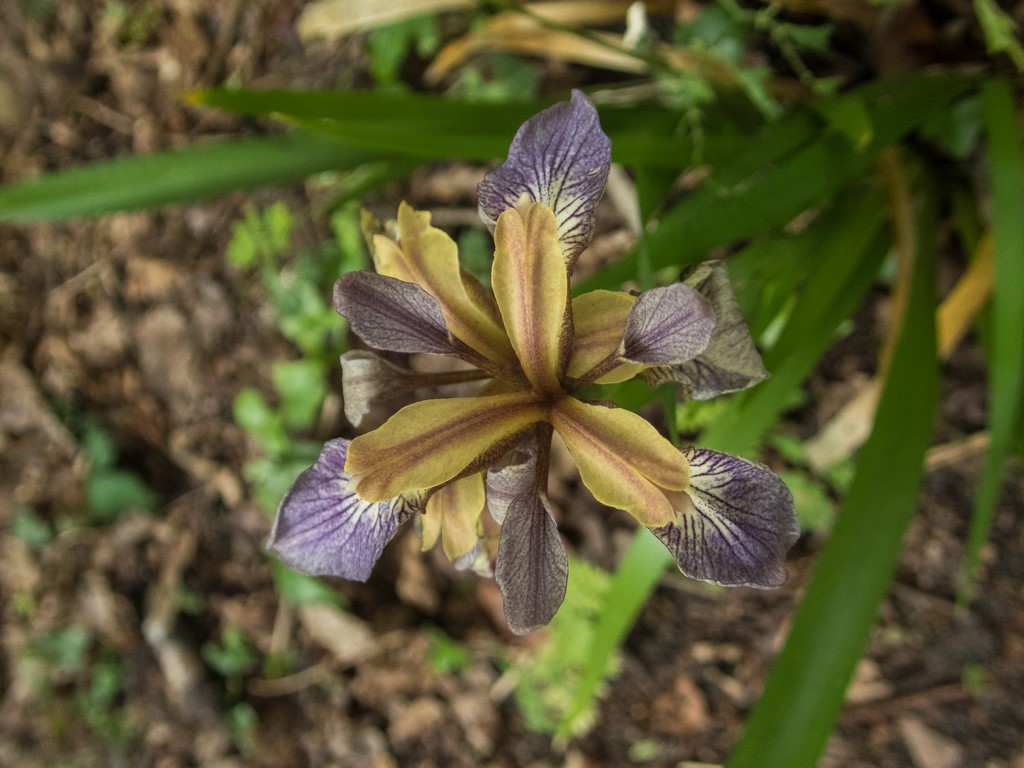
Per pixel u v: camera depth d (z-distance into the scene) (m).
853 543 0.13
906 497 0.13
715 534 0.08
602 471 0.09
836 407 0.20
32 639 0.25
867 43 0.18
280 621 0.24
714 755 0.20
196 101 0.14
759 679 0.20
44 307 0.26
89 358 0.26
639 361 0.08
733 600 0.21
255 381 0.24
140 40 0.26
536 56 0.22
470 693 0.22
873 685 0.19
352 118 0.15
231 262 0.24
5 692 0.25
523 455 0.09
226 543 0.24
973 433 0.19
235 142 0.16
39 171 0.26
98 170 0.16
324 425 0.23
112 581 0.25
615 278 0.13
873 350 0.20
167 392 0.25
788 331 0.14
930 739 0.19
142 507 0.25
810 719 0.12
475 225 0.23
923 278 0.15
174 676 0.24
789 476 0.20
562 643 0.20
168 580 0.24
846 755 0.19
